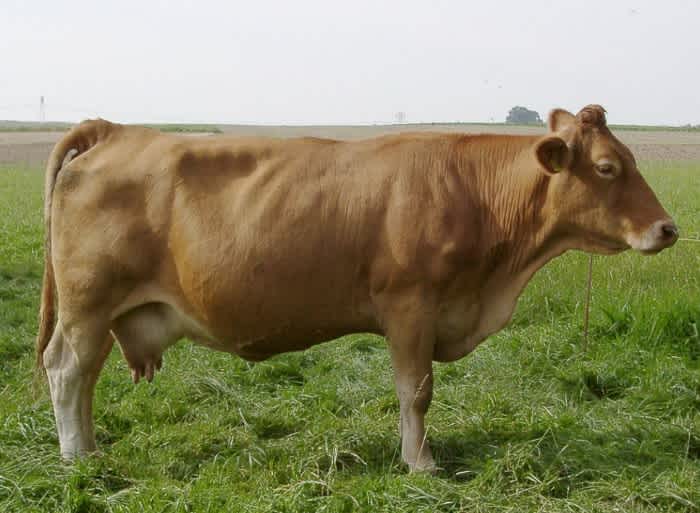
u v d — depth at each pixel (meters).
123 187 5.48
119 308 5.58
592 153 5.28
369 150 5.52
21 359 7.92
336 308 5.46
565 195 5.39
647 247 5.26
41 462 5.44
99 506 4.92
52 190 5.75
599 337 8.11
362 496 4.91
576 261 10.52
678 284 9.20
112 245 5.43
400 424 5.87
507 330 8.66
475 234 5.41
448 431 6.05
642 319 8.07
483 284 5.58
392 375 7.45
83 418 5.75
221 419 6.41
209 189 5.45
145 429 6.30
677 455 5.70
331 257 5.33
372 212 5.30
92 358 5.62
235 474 5.43
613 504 4.89
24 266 11.77
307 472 5.35
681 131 73.94
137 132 5.77
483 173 5.54
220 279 5.36
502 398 6.68
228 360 7.85
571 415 6.32
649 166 35.78
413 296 5.30
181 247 5.41
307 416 6.53
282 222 5.32
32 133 67.62
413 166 5.42
